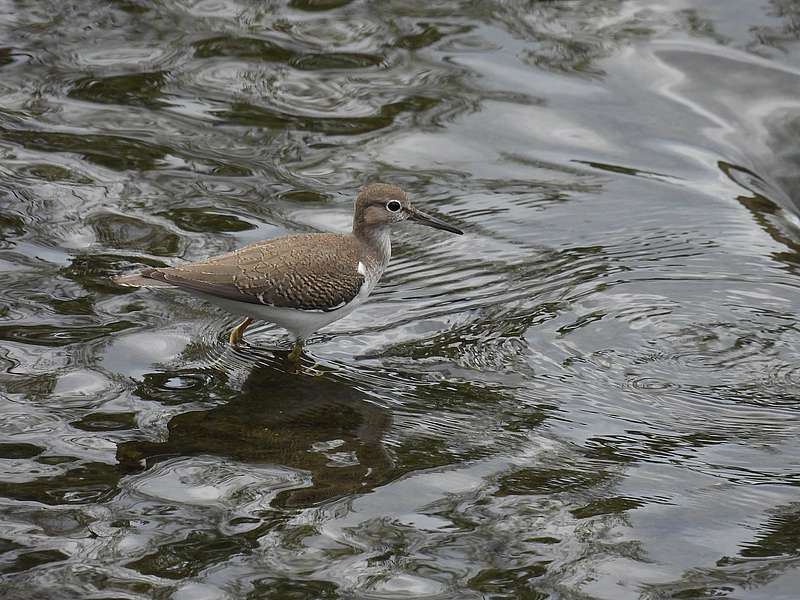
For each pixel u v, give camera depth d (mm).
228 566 9195
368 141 17141
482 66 19000
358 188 16031
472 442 11203
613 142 17484
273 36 19453
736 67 19078
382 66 18891
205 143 16719
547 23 20188
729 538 9914
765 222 15812
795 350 12867
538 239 15258
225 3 20297
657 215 15875
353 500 10164
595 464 10906
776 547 9812
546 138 17516
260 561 9273
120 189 15422
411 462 10820
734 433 11492
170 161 16203
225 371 12211
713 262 14766
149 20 19625
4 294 13008
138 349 12383
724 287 14164
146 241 14320
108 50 18719
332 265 12500
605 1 20594
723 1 20609
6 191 15039
